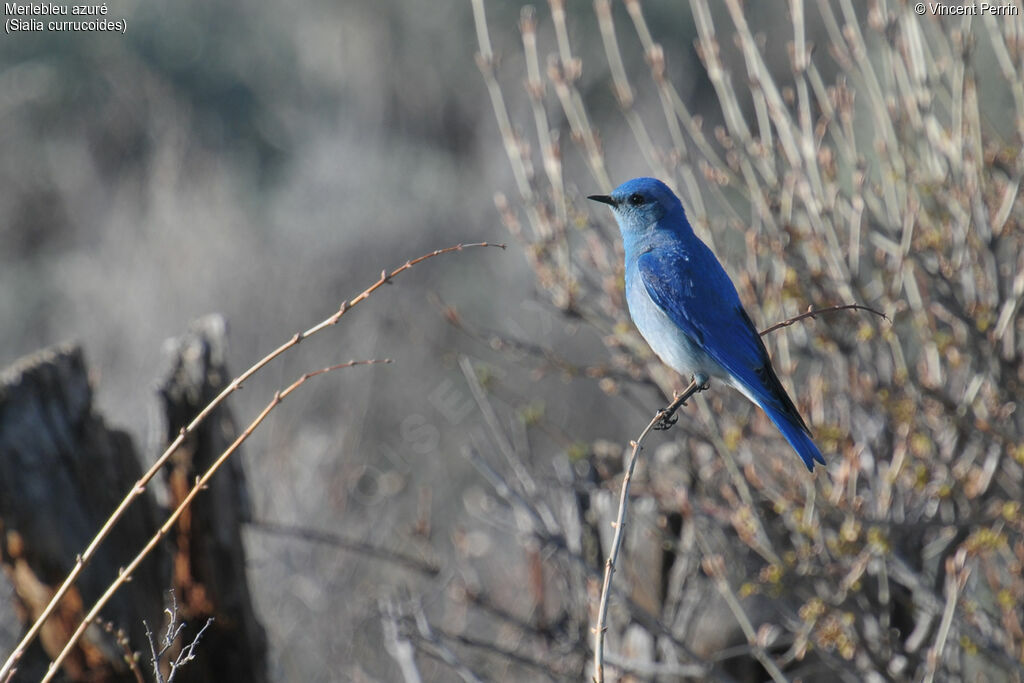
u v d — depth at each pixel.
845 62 11.83
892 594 11.16
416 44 29.92
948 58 11.77
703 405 10.54
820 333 10.97
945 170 11.03
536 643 12.63
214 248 23.78
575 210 11.95
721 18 29.05
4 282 25.50
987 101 18.05
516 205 23.61
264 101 30.88
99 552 10.13
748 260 11.89
